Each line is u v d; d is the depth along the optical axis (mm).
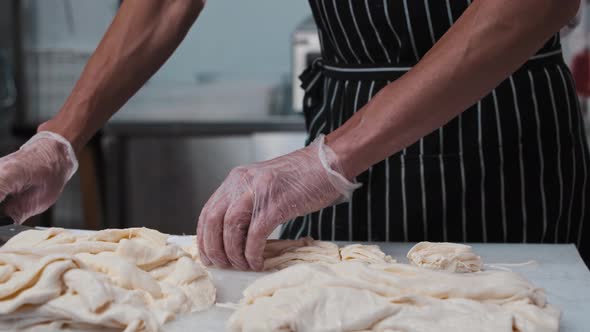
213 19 4000
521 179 1579
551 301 1292
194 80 4062
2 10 3947
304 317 1112
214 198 1380
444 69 1248
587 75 3014
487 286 1188
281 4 3994
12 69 3967
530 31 1227
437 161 1574
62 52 3953
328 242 1474
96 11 3932
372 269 1227
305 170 1327
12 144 3691
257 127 3816
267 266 1424
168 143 3885
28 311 1170
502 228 1592
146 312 1174
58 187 1640
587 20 2994
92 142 3559
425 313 1134
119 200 3869
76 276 1173
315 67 1790
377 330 1128
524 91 1562
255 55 4039
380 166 1596
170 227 3965
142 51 1688
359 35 1585
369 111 1322
